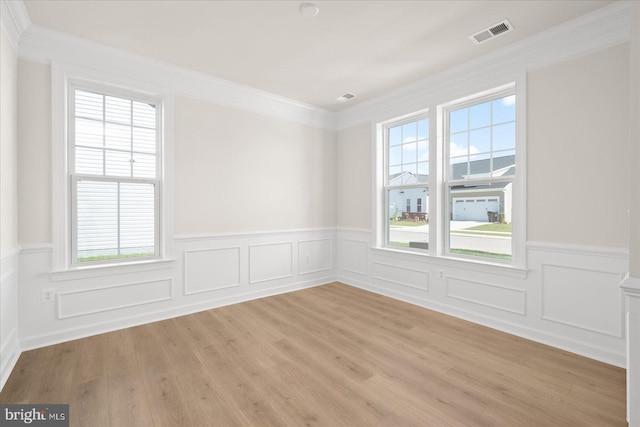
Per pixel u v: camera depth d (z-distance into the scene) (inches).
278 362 99.8
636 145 62.0
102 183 125.2
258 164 167.5
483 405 78.5
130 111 131.8
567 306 108.8
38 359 100.8
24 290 107.5
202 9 98.2
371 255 181.9
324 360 101.1
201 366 97.2
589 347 103.6
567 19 103.3
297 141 183.6
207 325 130.3
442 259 145.9
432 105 150.3
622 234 97.3
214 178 152.1
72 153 118.6
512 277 122.8
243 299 162.4
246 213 163.3
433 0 94.0
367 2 95.0
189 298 145.2
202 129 148.0
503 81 124.2
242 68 139.3
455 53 125.7
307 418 73.9
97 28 108.3
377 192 178.7
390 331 124.0
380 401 80.3
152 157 137.3
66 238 115.6
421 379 90.1
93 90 123.0
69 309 116.4
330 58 130.3
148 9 97.9
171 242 139.3
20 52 106.3
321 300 164.1
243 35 113.0
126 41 117.0
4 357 90.9
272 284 174.1
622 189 97.2
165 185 138.0
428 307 152.4
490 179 132.4
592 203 103.0
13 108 100.6
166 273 138.6
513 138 126.4
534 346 111.1
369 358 102.4
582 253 105.2
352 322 133.7
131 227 132.1
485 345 112.0
